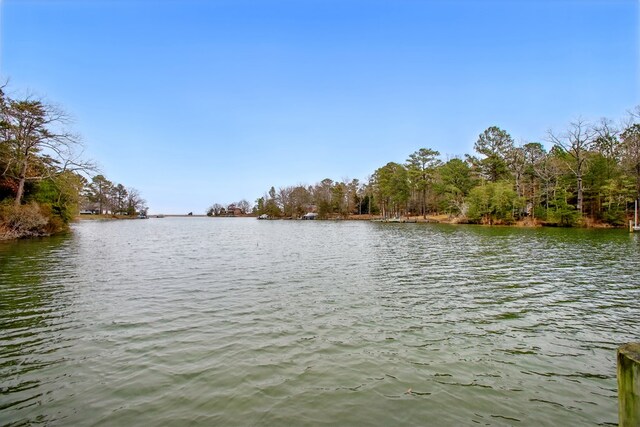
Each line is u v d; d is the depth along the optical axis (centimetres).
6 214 3262
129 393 549
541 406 521
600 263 1847
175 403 521
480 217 6538
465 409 511
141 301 1086
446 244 2931
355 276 1516
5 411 497
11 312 963
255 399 533
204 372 618
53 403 519
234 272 1625
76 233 4466
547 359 685
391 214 9950
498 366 652
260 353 700
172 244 3170
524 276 1505
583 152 5300
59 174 3762
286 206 13725
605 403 531
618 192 4953
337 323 884
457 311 992
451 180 7331
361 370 630
